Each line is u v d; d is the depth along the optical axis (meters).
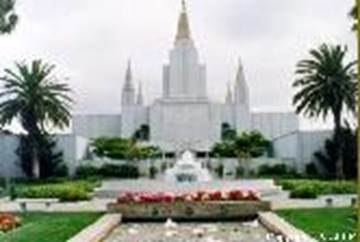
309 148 83.00
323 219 27.12
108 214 28.25
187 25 113.06
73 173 83.50
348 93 71.88
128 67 112.31
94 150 90.50
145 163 90.31
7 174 78.38
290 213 30.22
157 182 44.75
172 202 28.75
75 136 83.69
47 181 70.44
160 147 104.69
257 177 81.75
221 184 44.78
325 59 72.25
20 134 77.44
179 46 111.12
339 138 72.62
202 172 58.38
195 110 108.75
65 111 75.62
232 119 111.06
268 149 100.94
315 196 42.06
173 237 22.50
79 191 41.88
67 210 33.59
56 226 25.22
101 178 79.25
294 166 84.75
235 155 90.38
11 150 78.50
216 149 92.25
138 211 28.61
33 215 30.94
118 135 111.19
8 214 28.08
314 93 72.62
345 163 75.00
